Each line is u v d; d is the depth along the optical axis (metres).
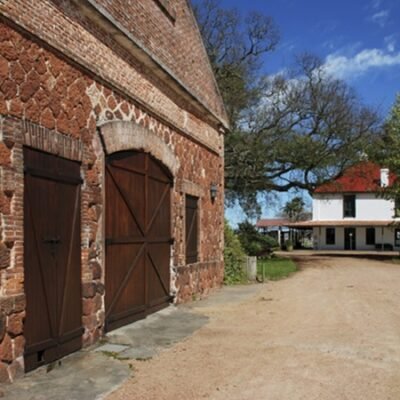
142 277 10.50
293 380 6.38
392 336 8.99
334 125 32.69
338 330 9.56
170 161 12.06
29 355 6.45
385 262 33.94
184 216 13.20
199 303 13.23
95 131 8.45
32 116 6.63
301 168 33.31
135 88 10.11
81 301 7.93
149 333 9.17
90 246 8.17
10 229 6.05
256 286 17.77
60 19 7.39
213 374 6.64
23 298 6.19
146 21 10.88
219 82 32.16
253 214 35.56
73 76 7.77
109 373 6.61
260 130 31.75
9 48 6.19
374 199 50.84
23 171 6.35
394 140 33.59
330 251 50.62
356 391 5.95
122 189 9.53
